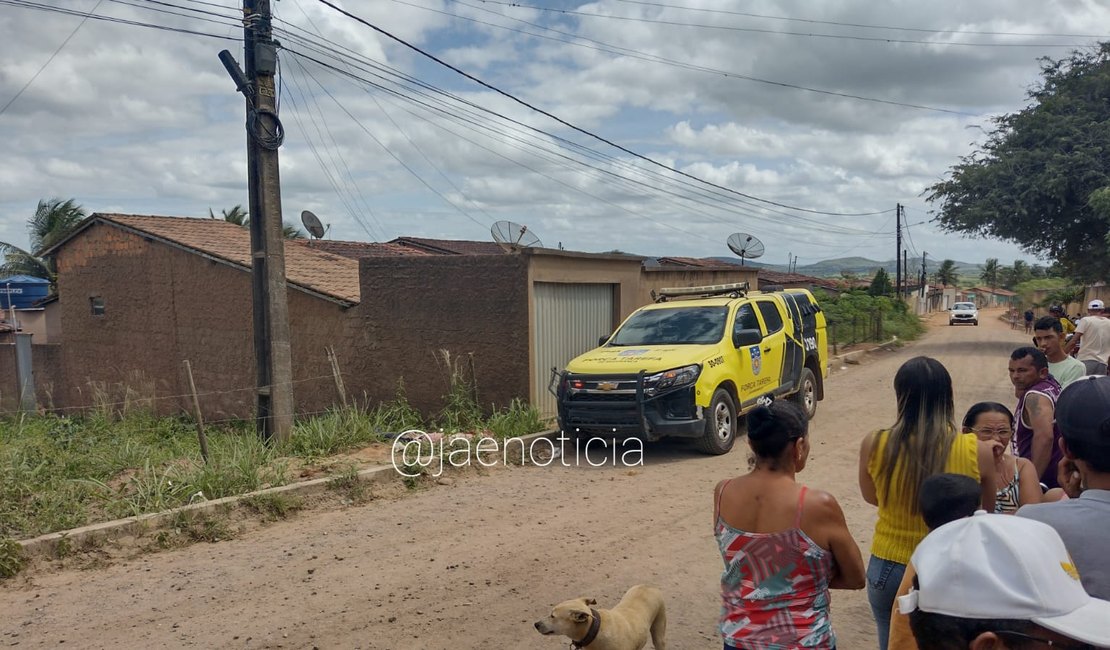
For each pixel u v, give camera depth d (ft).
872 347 86.02
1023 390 14.90
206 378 51.52
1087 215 81.97
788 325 39.73
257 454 28.78
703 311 35.86
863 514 23.99
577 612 12.95
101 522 21.91
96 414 44.19
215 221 62.39
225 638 15.84
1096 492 7.23
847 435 36.60
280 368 34.60
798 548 8.96
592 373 32.14
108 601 17.85
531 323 38.27
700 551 20.84
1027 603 4.81
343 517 24.44
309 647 15.42
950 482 7.94
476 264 39.47
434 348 41.19
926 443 10.32
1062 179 78.02
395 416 37.96
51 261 100.42
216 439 36.09
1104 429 7.02
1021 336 111.34
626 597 14.47
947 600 5.04
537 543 21.63
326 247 67.92
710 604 17.46
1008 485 10.88
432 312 41.09
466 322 40.01
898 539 10.52
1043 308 139.23
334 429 32.50
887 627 10.71
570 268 41.01
